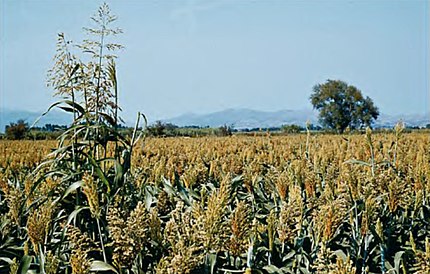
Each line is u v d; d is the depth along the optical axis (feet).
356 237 15.01
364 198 15.48
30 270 11.91
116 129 16.81
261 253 13.15
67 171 15.56
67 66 16.15
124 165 16.15
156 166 22.71
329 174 21.15
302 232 14.56
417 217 18.20
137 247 10.21
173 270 9.21
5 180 19.40
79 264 9.26
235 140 90.17
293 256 14.16
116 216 10.64
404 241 17.40
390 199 15.70
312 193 17.63
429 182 18.69
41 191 15.46
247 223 10.55
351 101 284.20
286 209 12.88
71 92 16.24
